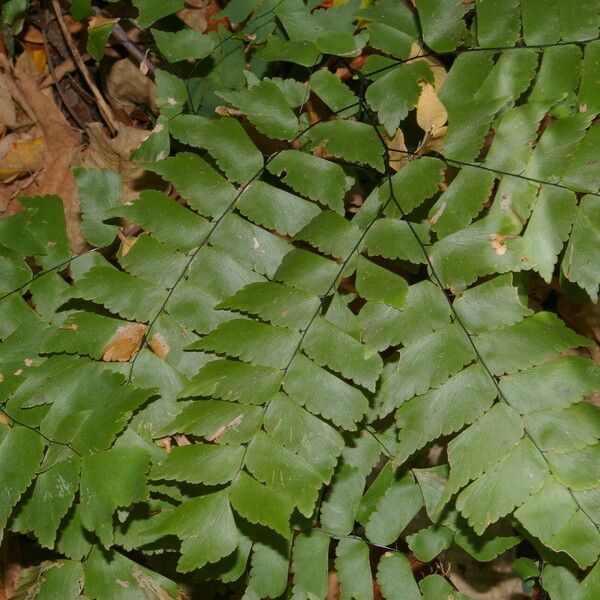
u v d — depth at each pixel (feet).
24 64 1.46
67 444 1.09
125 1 1.41
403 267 1.21
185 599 1.27
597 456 1.02
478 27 1.13
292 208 1.13
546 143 1.07
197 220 1.14
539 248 1.06
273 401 1.05
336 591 1.34
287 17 1.21
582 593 1.04
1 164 1.40
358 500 1.18
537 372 1.05
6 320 1.17
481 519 1.02
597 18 1.09
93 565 1.15
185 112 1.29
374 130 1.13
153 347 1.12
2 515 1.07
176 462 1.02
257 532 1.14
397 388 1.06
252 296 1.08
